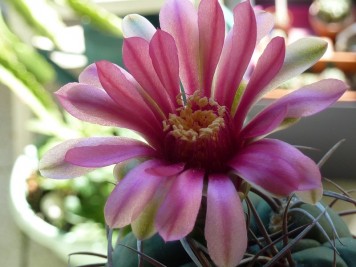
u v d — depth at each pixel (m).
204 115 0.09
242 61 0.08
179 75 0.09
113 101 0.08
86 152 0.08
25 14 0.19
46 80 0.20
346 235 0.10
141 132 0.08
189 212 0.07
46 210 0.22
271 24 0.09
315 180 0.07
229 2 0.22
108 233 0.09
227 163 0.08
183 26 0.09
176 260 0.10
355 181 0.22
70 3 0.19
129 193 0.07
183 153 0.08
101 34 0.22
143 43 0.08
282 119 0.07
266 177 0.07
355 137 0.21
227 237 0.07
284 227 0.09
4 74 0.19
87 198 0.22
